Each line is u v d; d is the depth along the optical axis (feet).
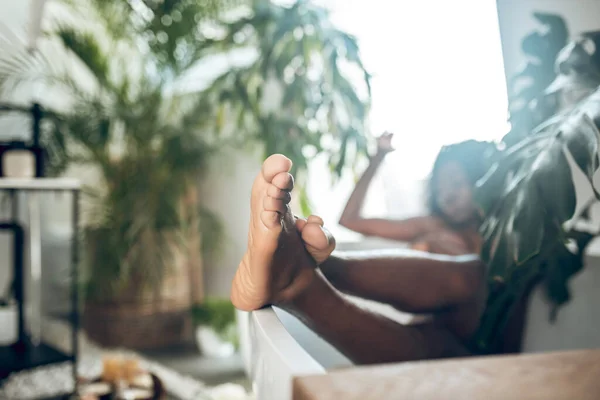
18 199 7.61
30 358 5.13
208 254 7.88
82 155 7.44
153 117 7.28
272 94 7.29
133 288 7.25
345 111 5.15
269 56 5.41
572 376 1.07
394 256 2.23
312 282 1.71
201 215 7.64
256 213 1.48
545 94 2.13
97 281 6.98
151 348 7.30
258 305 1.63
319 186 6.67
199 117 7.32
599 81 2.02
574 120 1.48
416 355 2.12
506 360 1.17
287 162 1.47
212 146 7.39
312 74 5.34
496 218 1.54
